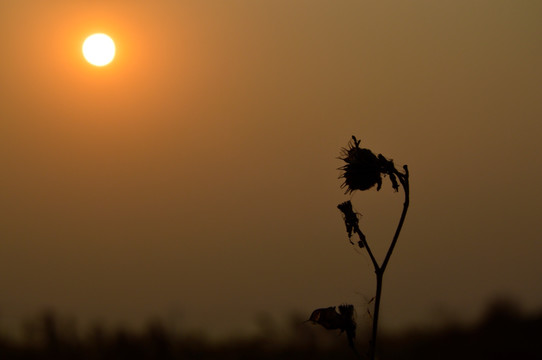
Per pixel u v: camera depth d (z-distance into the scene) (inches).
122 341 840.3
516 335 770.2
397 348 759.1
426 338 779.4
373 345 246.1
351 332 257.9
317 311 263.1
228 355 797.9
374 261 256.4
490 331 790.5
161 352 822.5
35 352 836.0
